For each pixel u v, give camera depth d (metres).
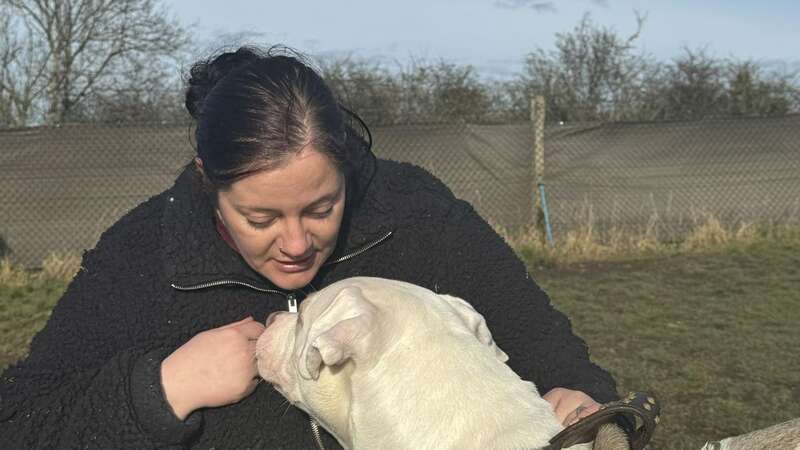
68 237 9.38
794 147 10.80
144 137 9.47
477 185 10.10
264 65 1.86
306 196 1.81
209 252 2.05
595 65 14.34
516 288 2.28
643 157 10.45
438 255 2.25
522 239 9.95
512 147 10.13
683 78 14.53
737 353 6.37
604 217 10.41
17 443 1.92
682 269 9.29
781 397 5.40
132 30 16.62
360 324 1.91
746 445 2.34
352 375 1.92
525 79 14.24
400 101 11.12
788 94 14.61
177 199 2.11
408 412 1.85
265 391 2.11
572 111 13.61
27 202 9.28
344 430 1.97
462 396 1.86
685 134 10.52
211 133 1.79
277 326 2.06
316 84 1.85
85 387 1.97
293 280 1.98
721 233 10.41
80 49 16.50
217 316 2.10
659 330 7.03
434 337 1.94
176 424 1.91
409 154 9.97
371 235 2.19
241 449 2.10
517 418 1.85
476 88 12.19
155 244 2.11
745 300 7.99
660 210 10.53
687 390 5.55
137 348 1.99
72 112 14.30
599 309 7.71
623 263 9.66
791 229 10.63
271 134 1.74
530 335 2.25
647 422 1.79
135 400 1.90
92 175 9.40
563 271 9.28
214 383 1.94
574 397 2.09
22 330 7.13
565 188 10.32
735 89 14.58
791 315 7.46
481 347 1.98
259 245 1.88
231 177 1.77
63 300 2.08
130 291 2.05
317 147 1.78
